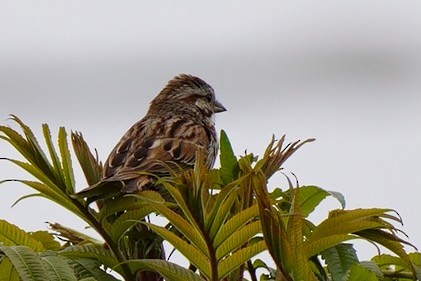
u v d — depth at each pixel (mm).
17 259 3682
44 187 4562
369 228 4227
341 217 4102
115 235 4441
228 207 3764
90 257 4375
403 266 4680
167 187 3770
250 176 3859
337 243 4066
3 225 4199
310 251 4059
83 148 5117
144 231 4609
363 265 4383
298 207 3781
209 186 4180
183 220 3842
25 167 4578
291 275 3709
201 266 3912
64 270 3740
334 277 4312
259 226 3803
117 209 4457
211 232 3775
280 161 4812
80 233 5129
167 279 3887
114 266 4109
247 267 4785
